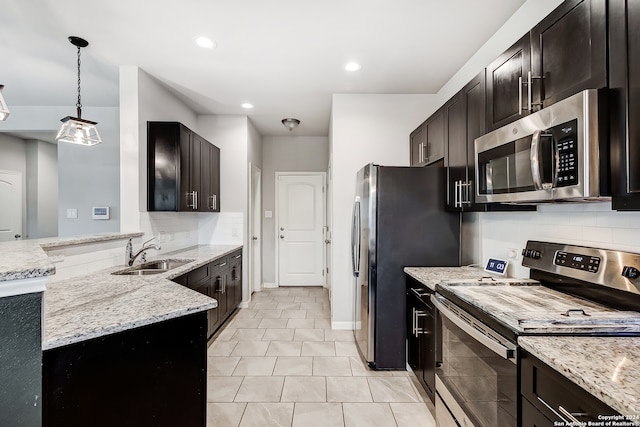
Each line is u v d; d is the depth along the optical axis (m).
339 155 3.49
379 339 2.55
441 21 2.18
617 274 1.31
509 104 1.66
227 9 2.04
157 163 2.92
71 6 1.99
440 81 3.17
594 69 1.14
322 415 2.00
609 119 1.09
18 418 0.94
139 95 2.82
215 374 2.49
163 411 1.28
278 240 5.45
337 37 2.37
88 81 3.13
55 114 3.93
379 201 2.55
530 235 1.93
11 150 5.08
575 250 1.53
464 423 1.50
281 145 5.45
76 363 1.08
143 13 2.07
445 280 1.98
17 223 5.17
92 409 1.11
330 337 3.23
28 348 0.95
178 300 1.45
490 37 2.37
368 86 3.29
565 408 0.91
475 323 1.41
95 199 3.92
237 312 4.02
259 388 2.30
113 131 3.93
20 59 2.69
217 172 4.07
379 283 2.55
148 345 1.24
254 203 5.03
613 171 1.08
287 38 2.38
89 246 2.15
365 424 1.92
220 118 4.25
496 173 1.64
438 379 1.82
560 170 1.21
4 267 0.93
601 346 1.04
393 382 2.39
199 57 2.66
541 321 1.16
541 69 1.43
